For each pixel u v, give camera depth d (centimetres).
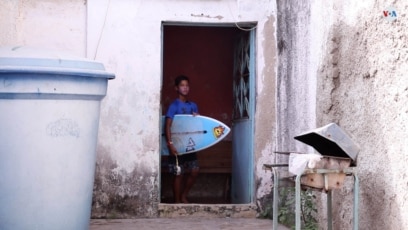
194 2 680
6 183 447
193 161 737
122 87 670
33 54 451
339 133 406
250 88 698
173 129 724
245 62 738
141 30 673
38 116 448
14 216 449
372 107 439
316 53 564
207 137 724
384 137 419
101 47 668
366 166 446
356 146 407
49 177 452
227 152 861
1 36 600
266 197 683
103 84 492
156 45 675
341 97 502
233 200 798
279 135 677
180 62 884
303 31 607
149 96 674
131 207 668
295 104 632
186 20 679
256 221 657
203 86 886
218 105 887
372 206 435
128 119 671
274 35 688
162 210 671
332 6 519
